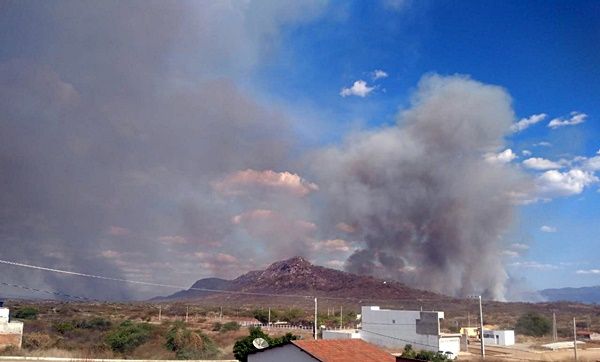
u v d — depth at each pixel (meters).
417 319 74.50
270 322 110.75
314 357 30.19
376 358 31.19
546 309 173.50
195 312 139.00
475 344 83.81
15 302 150.50
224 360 53.22
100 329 75.50
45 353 50.25
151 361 48.69
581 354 67.50
